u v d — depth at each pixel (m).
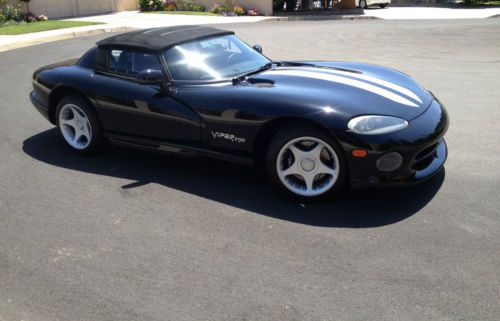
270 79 4.62
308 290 3.06
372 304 2.90
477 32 14.84
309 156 4.06
